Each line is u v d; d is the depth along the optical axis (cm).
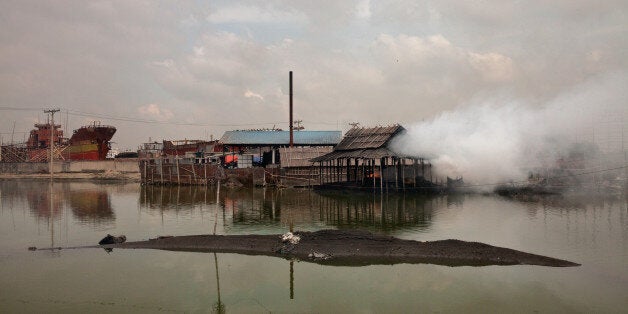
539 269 1858
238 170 6200
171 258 2184
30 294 1702
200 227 2919
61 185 7219
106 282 1836
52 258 2194
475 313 1477
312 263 2078
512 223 2830
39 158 10544
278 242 2316
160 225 3023
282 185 5828
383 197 4456
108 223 3127
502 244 2244
